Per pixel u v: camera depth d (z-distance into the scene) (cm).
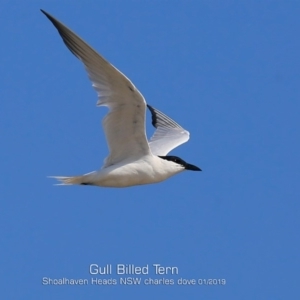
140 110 1525
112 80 1488
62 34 1428
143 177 1609
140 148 1603
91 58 1462
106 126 1555
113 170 1587
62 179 1591
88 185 1600
